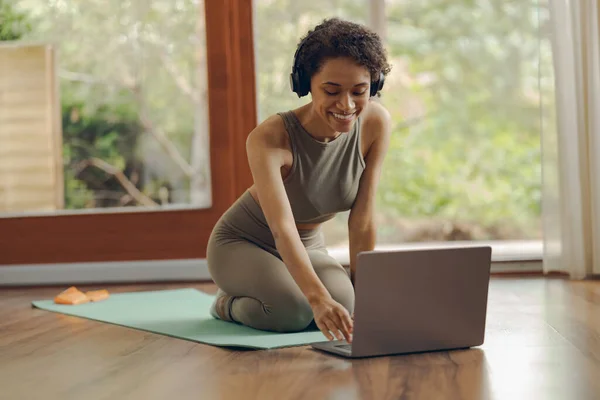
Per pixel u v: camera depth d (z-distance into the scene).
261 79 3.99
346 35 1.96
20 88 4.16
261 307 2.30
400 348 1.90
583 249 3.55
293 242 2.03
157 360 1.96
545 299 2.90
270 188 2.09
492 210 6.49
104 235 4.01
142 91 4.14
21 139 4.15
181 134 4.13
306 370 1.76
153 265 3.97
